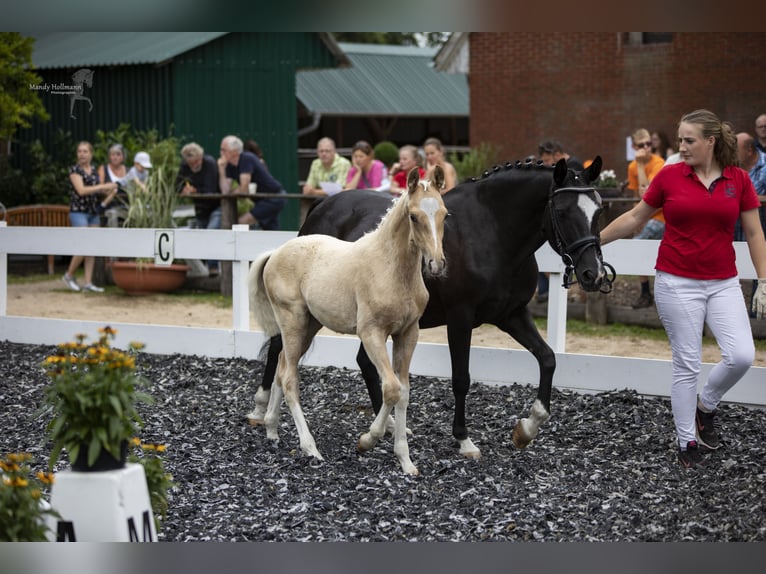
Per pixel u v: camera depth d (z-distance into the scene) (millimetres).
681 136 5027
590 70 17297
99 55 16391
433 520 4406
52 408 5102
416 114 24578
